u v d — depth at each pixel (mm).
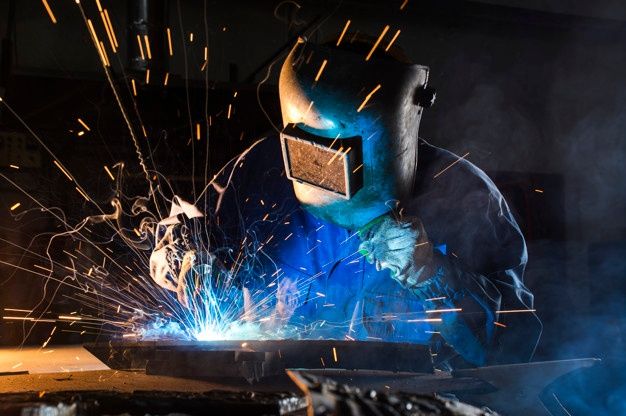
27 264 5785
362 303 2816
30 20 6105
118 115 5703
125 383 1784
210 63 6547
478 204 2723
